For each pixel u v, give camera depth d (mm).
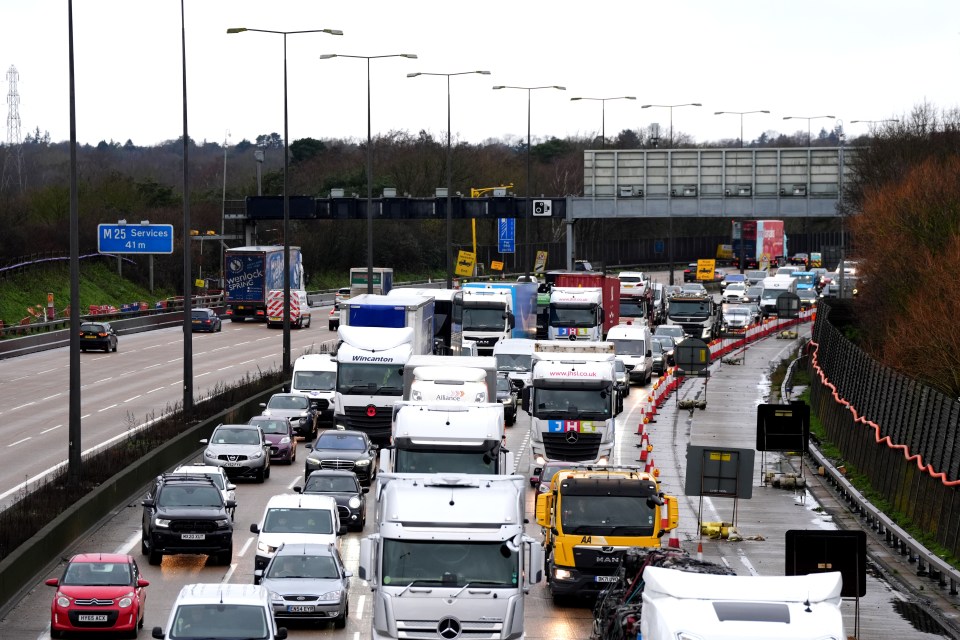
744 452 110938
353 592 95750
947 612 86375
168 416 164375
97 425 172625
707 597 50719
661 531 89938
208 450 139000
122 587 80250
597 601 78312
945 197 188500
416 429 100750
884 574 98875
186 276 163250
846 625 81688
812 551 73375
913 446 123125
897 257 190125
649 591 52812
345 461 133750
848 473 144125
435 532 71125
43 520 105062
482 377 124562
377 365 153750
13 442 159750
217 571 100062
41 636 79500
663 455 158000
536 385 135625
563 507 90375
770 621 48625
